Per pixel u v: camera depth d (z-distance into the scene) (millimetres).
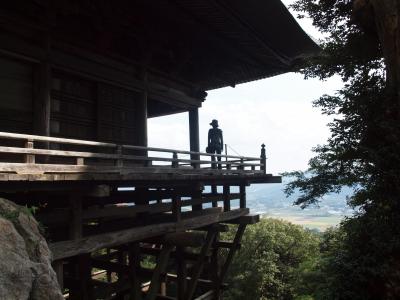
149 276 10633
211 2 9594
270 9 10312
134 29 11039
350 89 9344
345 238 8148
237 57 13812
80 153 6621
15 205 4738
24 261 4094
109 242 7410
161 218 9719
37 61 8453
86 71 9625
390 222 7301
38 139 6020
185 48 12742
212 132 13008
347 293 7234
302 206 9117
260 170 13156
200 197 11133
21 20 8016
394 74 8203
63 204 8445
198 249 24734
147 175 7531
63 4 8836
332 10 11289
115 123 10812
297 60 14320
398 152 7434
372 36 9633
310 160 8984
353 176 8125
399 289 6684
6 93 8055
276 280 26234
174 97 12930
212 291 12773
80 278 10766
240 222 12695
